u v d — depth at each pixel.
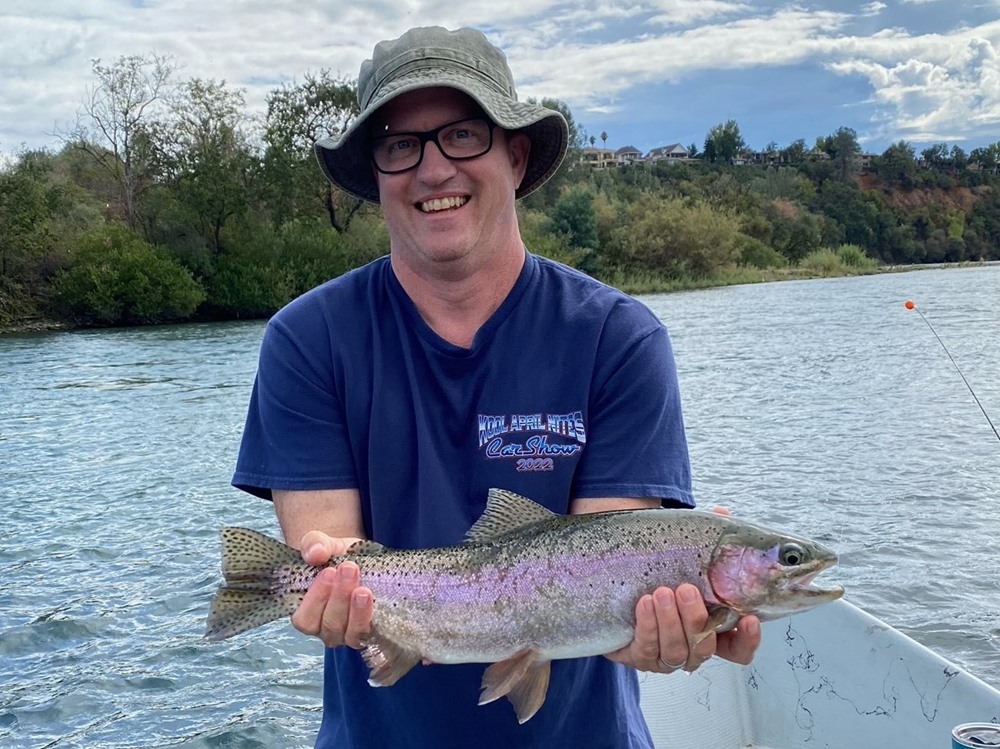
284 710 2.39
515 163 1.17
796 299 18.08
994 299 15.53
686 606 0.94
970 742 1.16
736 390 7.31
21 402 7.56
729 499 4.23
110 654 2.72
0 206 15.80
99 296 15.53
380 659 1.01
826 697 1.72
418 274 1.06
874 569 3.27
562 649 1.01
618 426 1.05
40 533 3.92
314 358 1.06
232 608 1.02
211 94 18.36
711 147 56.00
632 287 24.11
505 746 1.05
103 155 18.75
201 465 5.17
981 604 2.92
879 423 5.82
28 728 2.32
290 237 18.34
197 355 10.95
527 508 1.03
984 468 4.64
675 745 1.73
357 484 1.07
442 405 1.05
